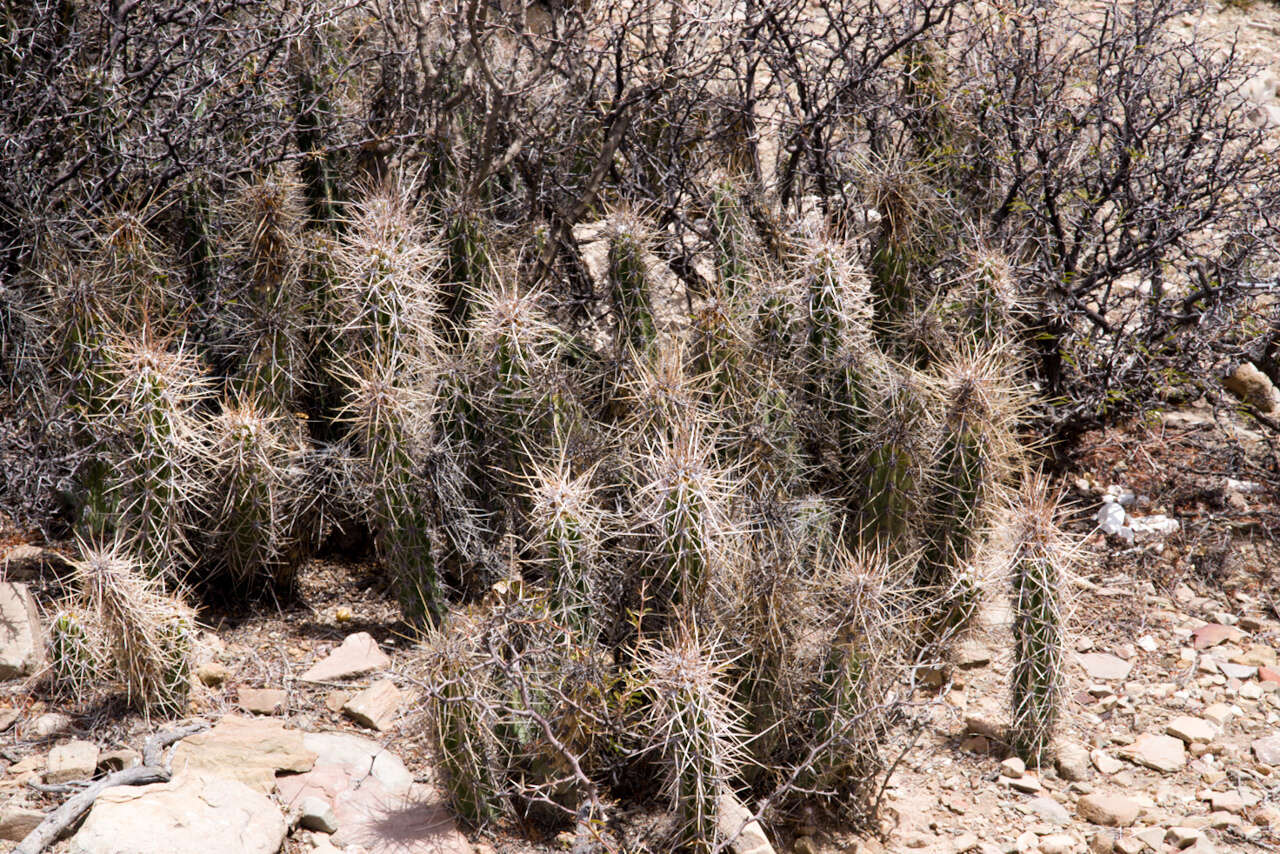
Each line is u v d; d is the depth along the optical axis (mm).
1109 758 3811
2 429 4098
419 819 3295
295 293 4207
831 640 3346
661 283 4801
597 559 3482
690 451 3262
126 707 3580
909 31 5191
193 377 3955
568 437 3859
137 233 4004
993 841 3473
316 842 3184
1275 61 8297
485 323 3838
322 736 3543
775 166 5387
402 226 3918
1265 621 4484
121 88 4586
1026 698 3707
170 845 2986
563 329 4438
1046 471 5305
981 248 4469
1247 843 3455
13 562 4145
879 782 3678
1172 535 4902
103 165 4559
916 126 5352
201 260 4477
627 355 4203
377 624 4172
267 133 4586
